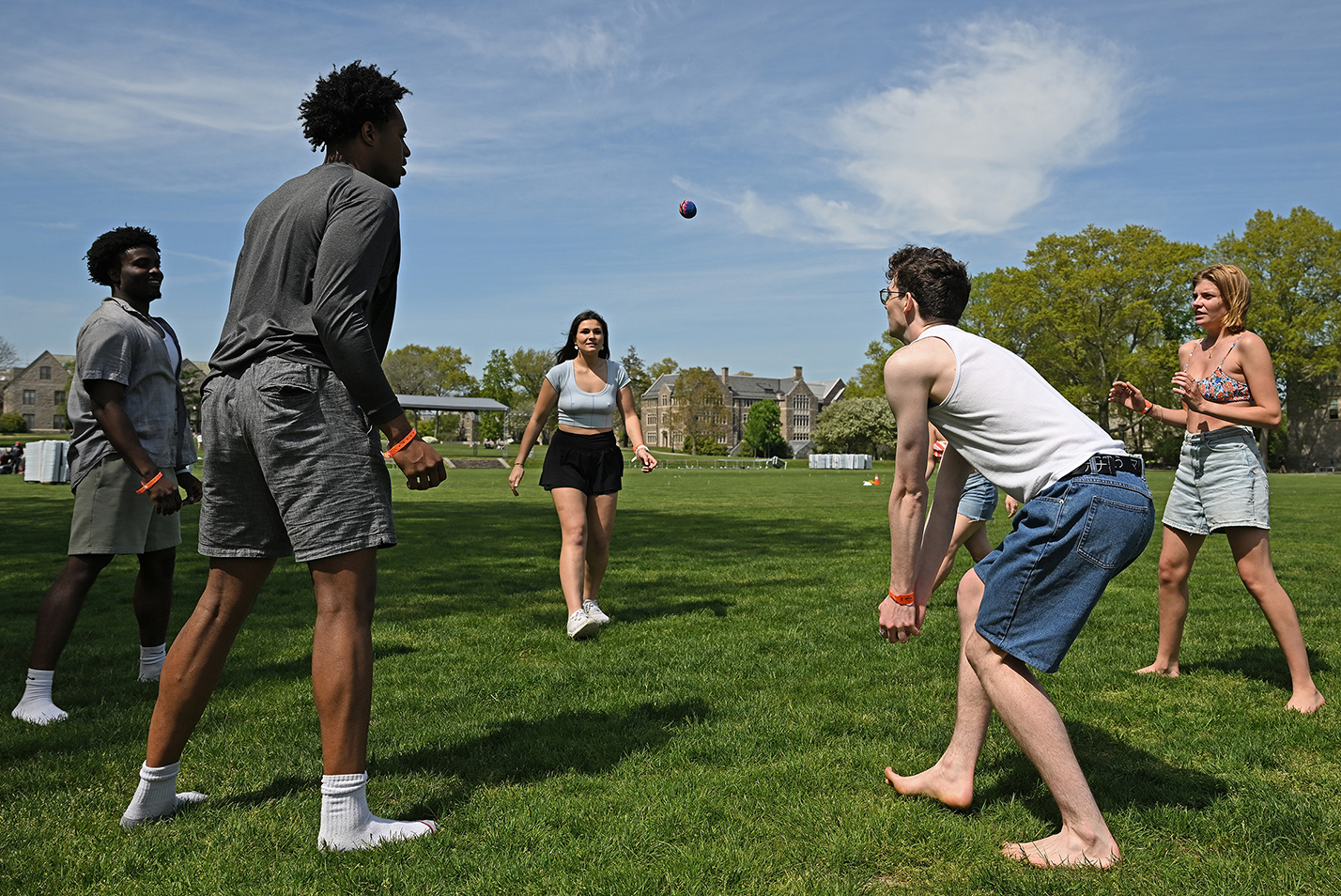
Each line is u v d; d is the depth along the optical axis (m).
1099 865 2.27
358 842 2.34
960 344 2.45
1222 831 2.49
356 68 2.57
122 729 3.40
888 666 4.54
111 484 3.76
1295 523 13.96
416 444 2.34
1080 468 2.31
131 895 2.11
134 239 3.82
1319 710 3.67
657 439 127.25
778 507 18.80
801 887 2.16
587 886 2.14
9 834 2.43
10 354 70.94
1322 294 50.62
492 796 2.73
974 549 5.61
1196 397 3.83
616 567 8.70
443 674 4.38
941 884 2.21
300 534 2.30
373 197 2.35
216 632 2.49
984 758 3.09
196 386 54.88
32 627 5.54
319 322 2.22
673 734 3.38
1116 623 5.71
